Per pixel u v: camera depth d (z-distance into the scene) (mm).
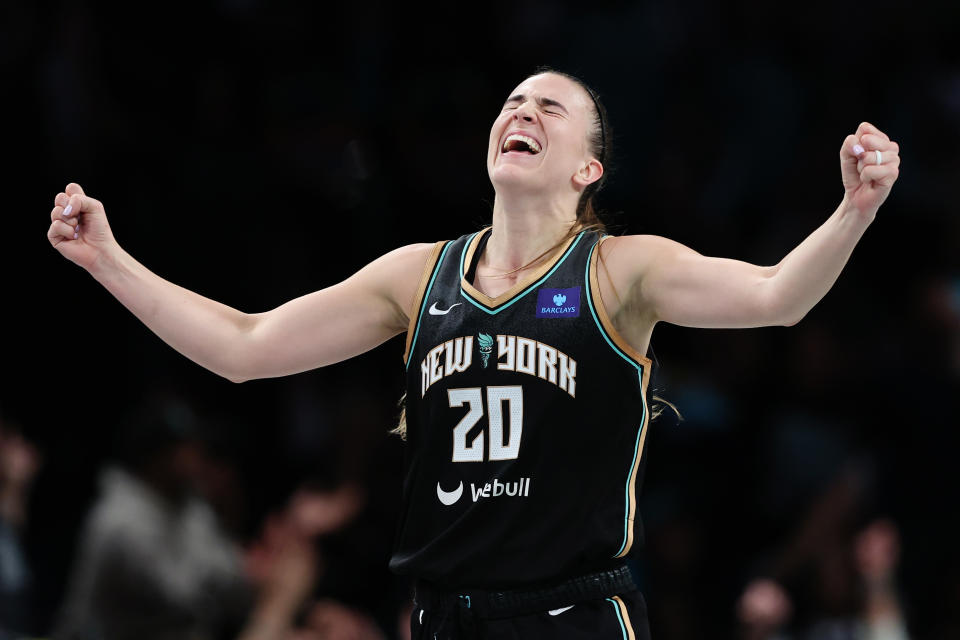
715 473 27391
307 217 31422
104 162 30656
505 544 10344
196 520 20516
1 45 30797
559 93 11516
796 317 9969
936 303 29859
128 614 19234
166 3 32562
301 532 22703
